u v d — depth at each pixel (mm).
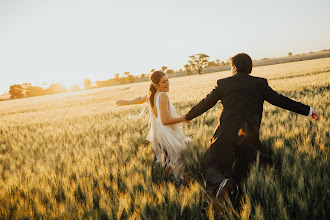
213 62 146125
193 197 1603
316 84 8688
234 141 1863
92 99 22281
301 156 2010
